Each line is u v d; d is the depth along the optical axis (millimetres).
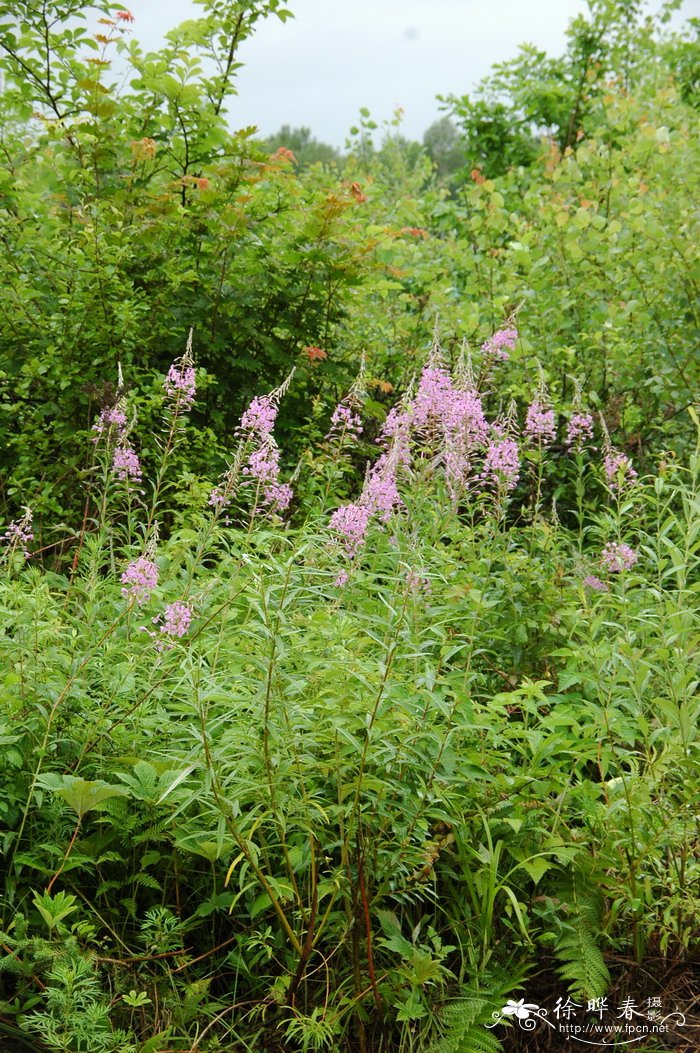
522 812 3344
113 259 5980
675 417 7129
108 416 4621
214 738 3213
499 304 7305
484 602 3828
